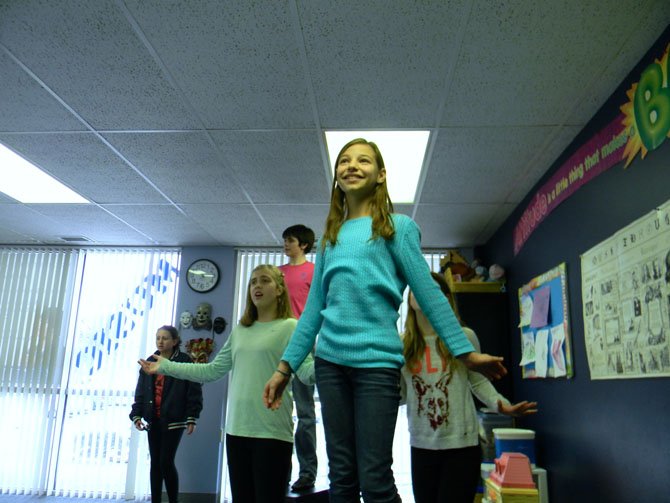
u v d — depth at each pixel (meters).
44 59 2.37
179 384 3.81
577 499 2.88
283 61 2.33
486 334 4.32
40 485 4.89
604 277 2.53
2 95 2.68
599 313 2.58
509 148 3.12
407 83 2.47
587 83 2.43
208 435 4.93
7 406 5.13
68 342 5.27
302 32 2.14
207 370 2.13
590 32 2.08
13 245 5.50
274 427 1.86
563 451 3.10
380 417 1.02
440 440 1.98
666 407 1.99
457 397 2.02
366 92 2.56
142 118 2.87
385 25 2.08
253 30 2.13
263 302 2.04
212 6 2.00
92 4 2.01
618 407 2.40
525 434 3.42
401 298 1.15
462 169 3.44
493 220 4.49
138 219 4.63
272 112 2.78
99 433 5.00
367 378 1.04
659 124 2.05
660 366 2.02
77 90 2.61
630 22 2.01
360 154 1.24
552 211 3.30
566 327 3.01
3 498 4.73
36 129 3.03
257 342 1.97
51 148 3.26
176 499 3.65
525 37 2.12
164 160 3.41
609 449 2.49
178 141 3.14
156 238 5.20
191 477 4.83
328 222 1.26
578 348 2.87
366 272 1.11
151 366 2.10
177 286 5.41
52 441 5.02
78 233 5.06
